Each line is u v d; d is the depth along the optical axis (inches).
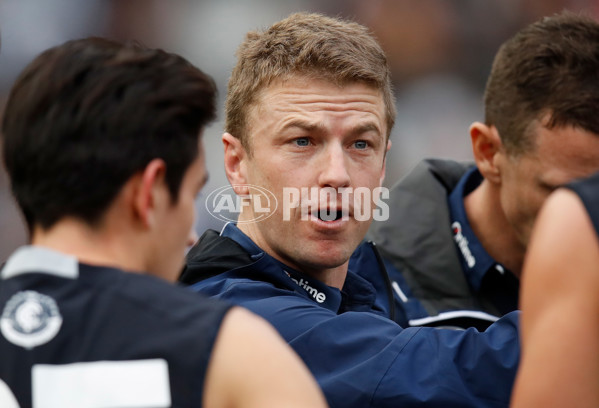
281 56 236.8
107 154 143.3
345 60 234.1
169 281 155.9
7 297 141.3
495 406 204.2
